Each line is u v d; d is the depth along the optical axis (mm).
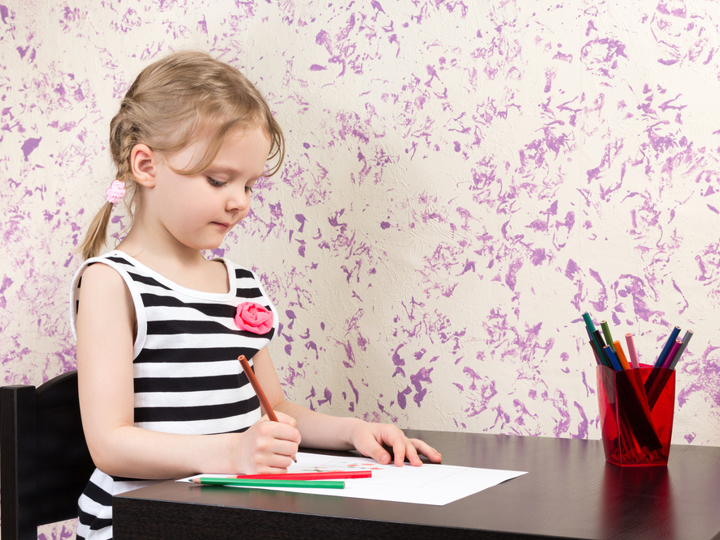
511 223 943
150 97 769
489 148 955
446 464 678
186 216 747
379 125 1026
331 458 712
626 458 665
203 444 626
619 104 881
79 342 717
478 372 962
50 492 772
